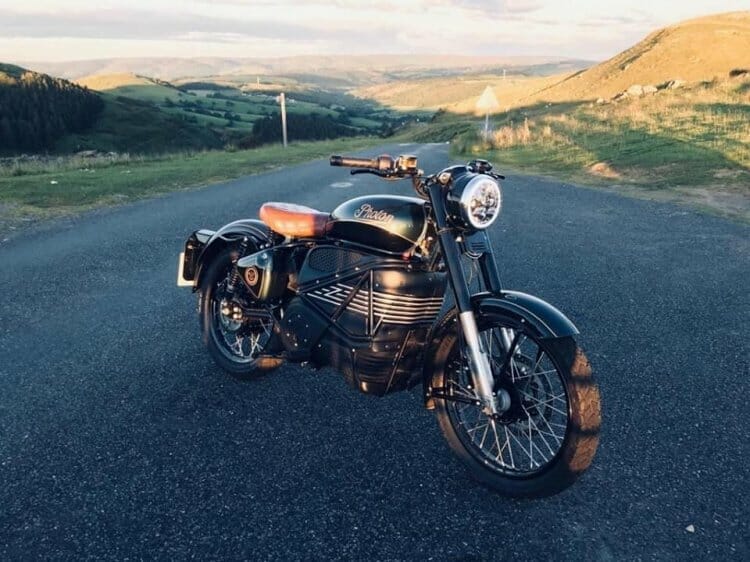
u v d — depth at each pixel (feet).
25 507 10.07
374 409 13.37
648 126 76.48
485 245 10.64
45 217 33.55
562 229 30.96
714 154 50.90
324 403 13.62
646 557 9.11
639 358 15.81
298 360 12.56
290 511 10.09
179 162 71.56
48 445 11.82
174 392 13.99
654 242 27.91
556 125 97.50
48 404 13.35
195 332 17.53
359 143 147.33
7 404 13.30
